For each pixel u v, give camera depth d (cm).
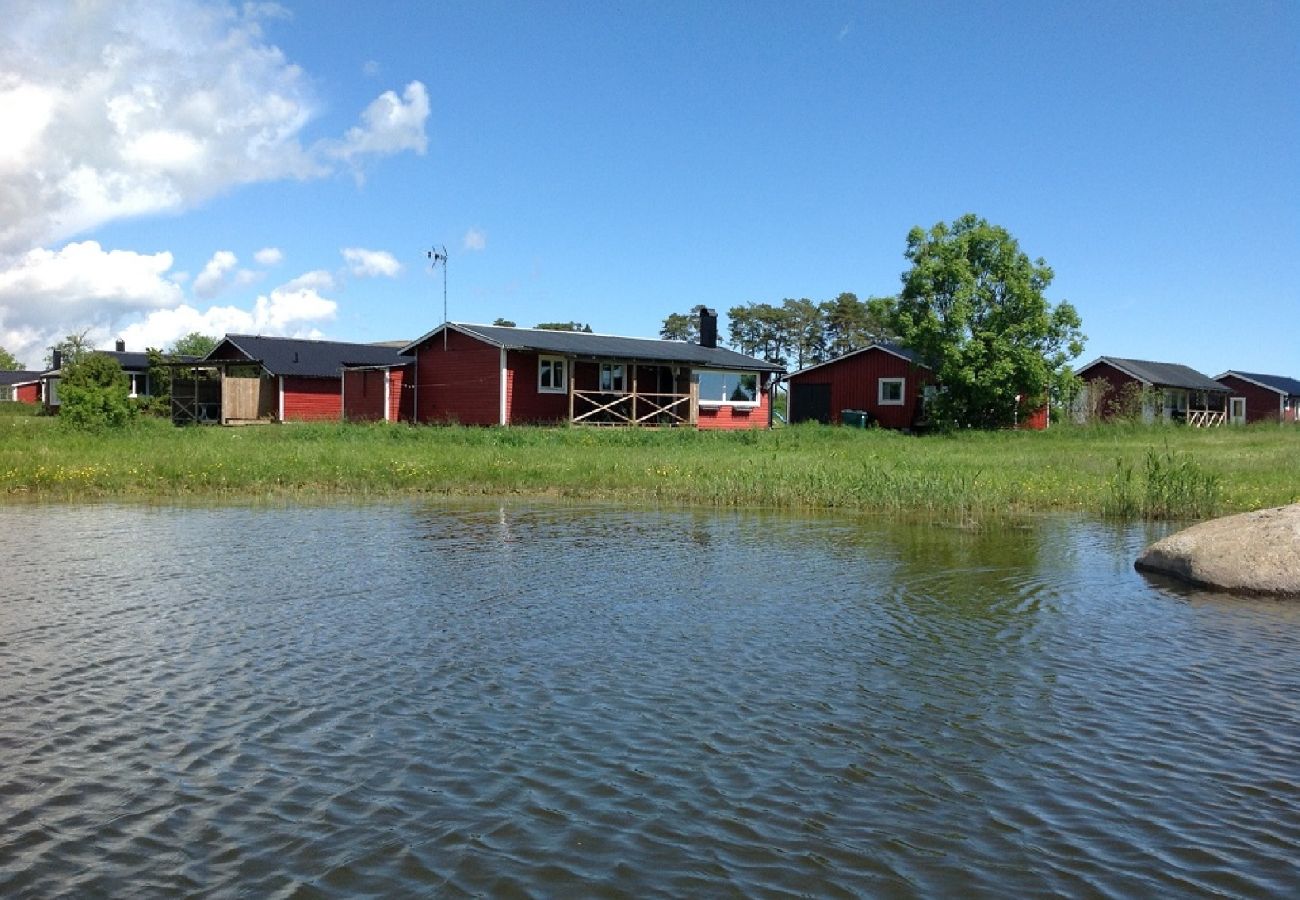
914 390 4156
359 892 440
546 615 921
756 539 1393
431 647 809
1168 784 557
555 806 522
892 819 513
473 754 588
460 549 1280
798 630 877
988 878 457
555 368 3628
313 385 4281
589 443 2856
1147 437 3588
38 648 795
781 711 667
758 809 522
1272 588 1029
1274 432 3994
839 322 7431
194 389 4209
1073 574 1147
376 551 1257
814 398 4484
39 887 442
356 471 2005
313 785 546
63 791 536
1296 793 546
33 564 1146
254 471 1964
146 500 1780
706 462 2261
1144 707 681
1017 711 671
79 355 5006
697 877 455
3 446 2312
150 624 871
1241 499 1686
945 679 739
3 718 640
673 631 869
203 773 560
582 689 706
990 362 3784
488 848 478
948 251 3791
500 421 3459
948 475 1922
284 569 1130
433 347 3688
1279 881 455
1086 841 493
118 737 610
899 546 1339
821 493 1806
